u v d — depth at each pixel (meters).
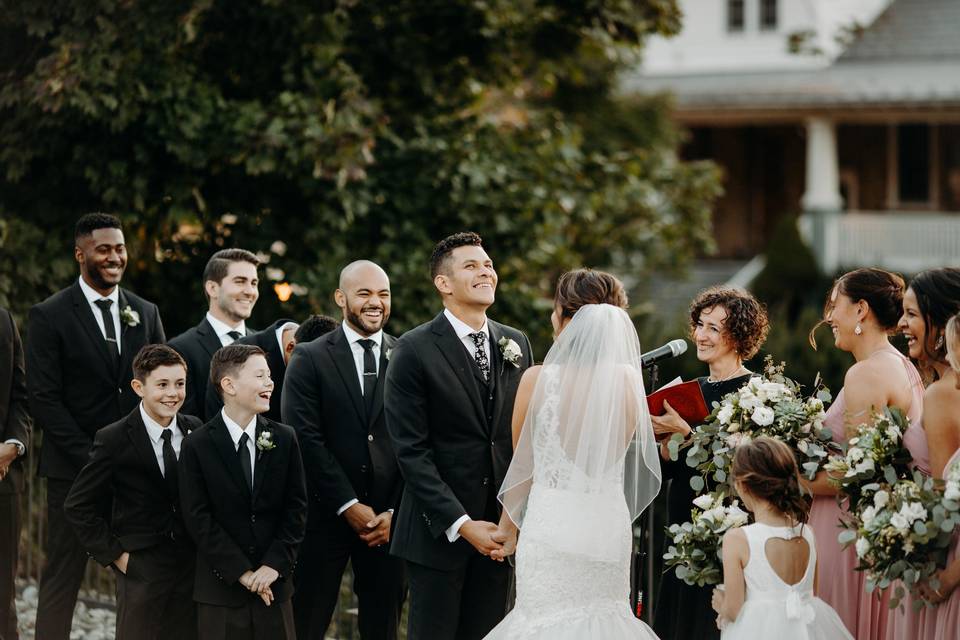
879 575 3.95
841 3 23.70
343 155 8.80
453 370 4.85
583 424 4.34
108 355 5.87
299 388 5.57
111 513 5.34
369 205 9.45
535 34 11.25
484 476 4.86
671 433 4.78
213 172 8.99
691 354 10.59
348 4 9.15
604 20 10.98
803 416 4.43
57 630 5.82
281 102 9.02
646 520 5.12
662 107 17.17
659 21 11.33
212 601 4.98
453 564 4.77
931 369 4.23
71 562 5.84
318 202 9.20
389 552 5.24
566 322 4.66
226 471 5.04
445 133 10.17
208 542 4.97
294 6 9.16
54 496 5.81
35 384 5.73
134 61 8.58
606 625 4.28
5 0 8.39
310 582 5.56
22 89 8.36
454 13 10.03
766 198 22.22
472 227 9.93
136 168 8.82
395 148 9.91
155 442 5.18
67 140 8.76
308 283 8.99
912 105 18.50
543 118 11.98
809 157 19.47
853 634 4.54
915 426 4.13
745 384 4.75
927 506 3.81
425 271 9.40
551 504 4.34
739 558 4.09
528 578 4.35
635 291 17.72
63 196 8.92
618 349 4.41
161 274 9.37
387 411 4.89
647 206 13.49
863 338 4.50
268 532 5.10
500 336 5.04
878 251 18.53
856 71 20.73
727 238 22.45
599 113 15.86
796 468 4.09
